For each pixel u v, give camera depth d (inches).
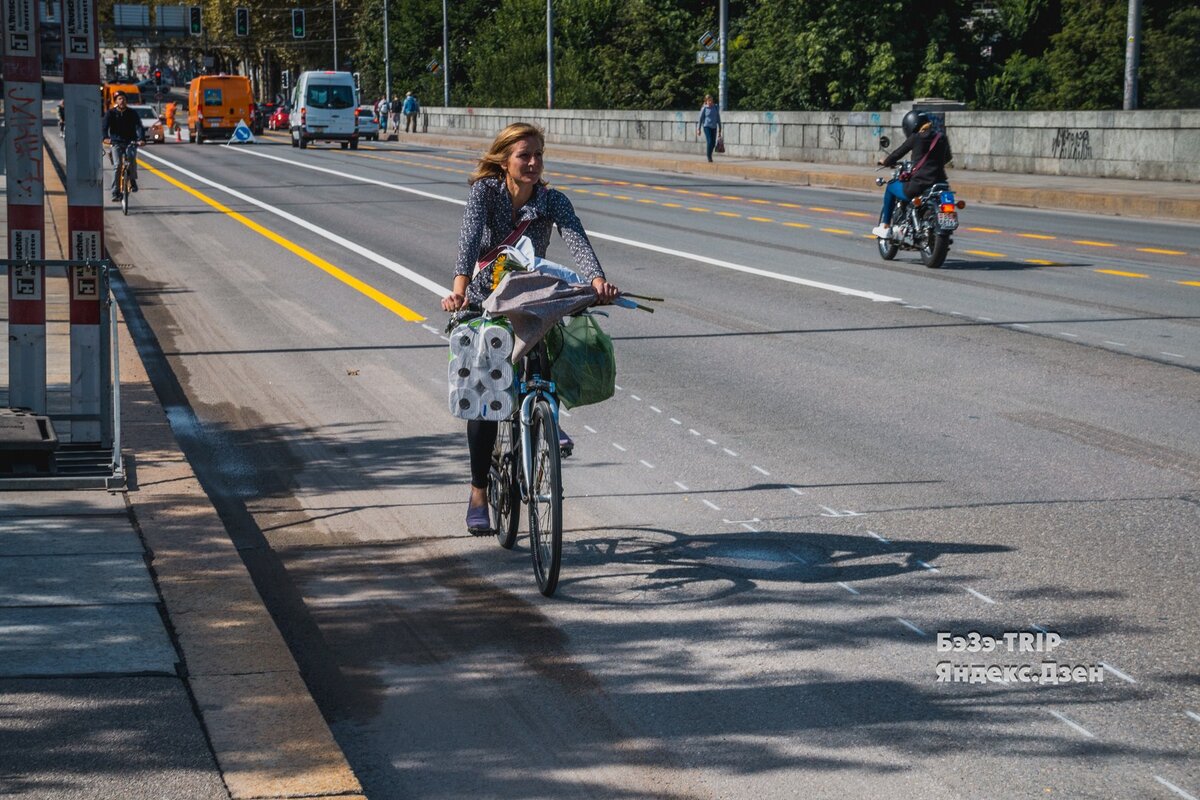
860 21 2642.7
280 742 186.4
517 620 249.0
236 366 497.7
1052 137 1460.4
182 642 221.3
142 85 5625.0
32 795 169.6
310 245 899.4
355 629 245.3
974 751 194.5
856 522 305.3
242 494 335.6
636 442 380.2
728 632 241.4
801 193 1401.3
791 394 440.5
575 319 269.9
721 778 187.5
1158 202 1117.7
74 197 356.2
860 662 227.3
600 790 184.2
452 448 377.7
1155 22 2699.3
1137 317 584.7
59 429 378.9
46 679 205.5
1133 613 247.8
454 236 960.3
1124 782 185.2
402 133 3351.4
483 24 3720.5
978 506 316.2
